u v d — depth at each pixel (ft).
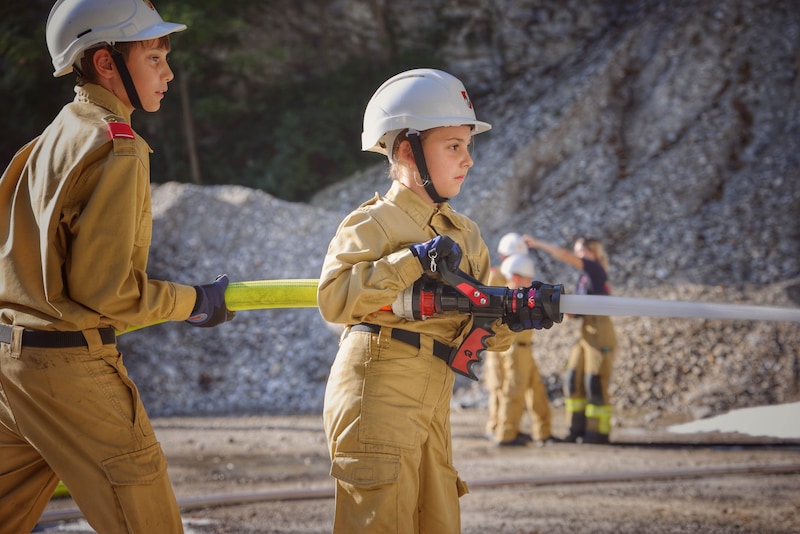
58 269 8.98
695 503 17.97
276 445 26.86
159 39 9.64
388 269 8.84
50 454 9.22
